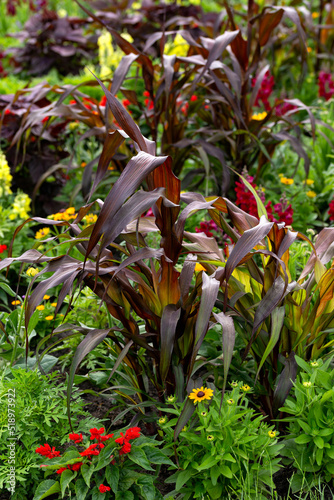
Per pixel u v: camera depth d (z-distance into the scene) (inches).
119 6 333.1
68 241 80.6
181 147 148.6
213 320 90.1
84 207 86.8
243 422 81.8
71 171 164.2
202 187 169.6
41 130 154.5
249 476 79.7
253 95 154.1
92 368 105.9
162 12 304.5
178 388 87.3
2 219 148.9
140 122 167.2
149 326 90.0
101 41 233.0
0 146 183.2
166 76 137.6
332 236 95.0
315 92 247.9
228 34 136.4
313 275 92.7
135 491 79.8
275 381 92.3
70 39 312.0
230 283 89.4
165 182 77.8
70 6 457.4
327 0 290.8
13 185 175.6
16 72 313.3
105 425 97.7
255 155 162.6
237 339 100.7
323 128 186.5
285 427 94.0
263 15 151.6
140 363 95.6
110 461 76.0
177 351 87.9
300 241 134.7
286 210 128.6
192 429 82.3
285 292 81.7
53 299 133.0
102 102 168.9
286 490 84.2
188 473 79.8
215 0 200.2
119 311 87.5
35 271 113.8
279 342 89.8
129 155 152.3
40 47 317.7
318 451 79.8
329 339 98.7
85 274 83.7
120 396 94.2
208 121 167.6
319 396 81.0
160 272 85.3
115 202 67.9
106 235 68.0
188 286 85.5
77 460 76.4
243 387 86.0
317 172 174.9
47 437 84.5
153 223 88.3
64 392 101.7
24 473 81.6
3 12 454.9
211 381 100.8
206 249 93.0
